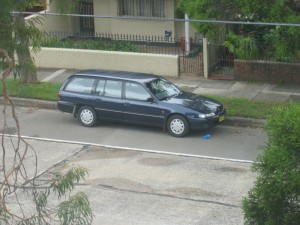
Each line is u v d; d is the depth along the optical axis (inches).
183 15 1200.2
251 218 363.6
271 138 357.4
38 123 863.1
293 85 976.9
